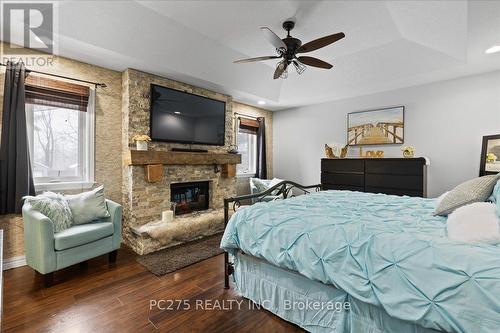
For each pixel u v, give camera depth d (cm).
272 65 406
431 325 105
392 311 115
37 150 286
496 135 331
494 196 156
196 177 407
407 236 131
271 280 183
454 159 371
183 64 333
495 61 308
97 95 319
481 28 226
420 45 307
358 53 351
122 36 267
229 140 469
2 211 251
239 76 404
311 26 280
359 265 131
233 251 207
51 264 220
